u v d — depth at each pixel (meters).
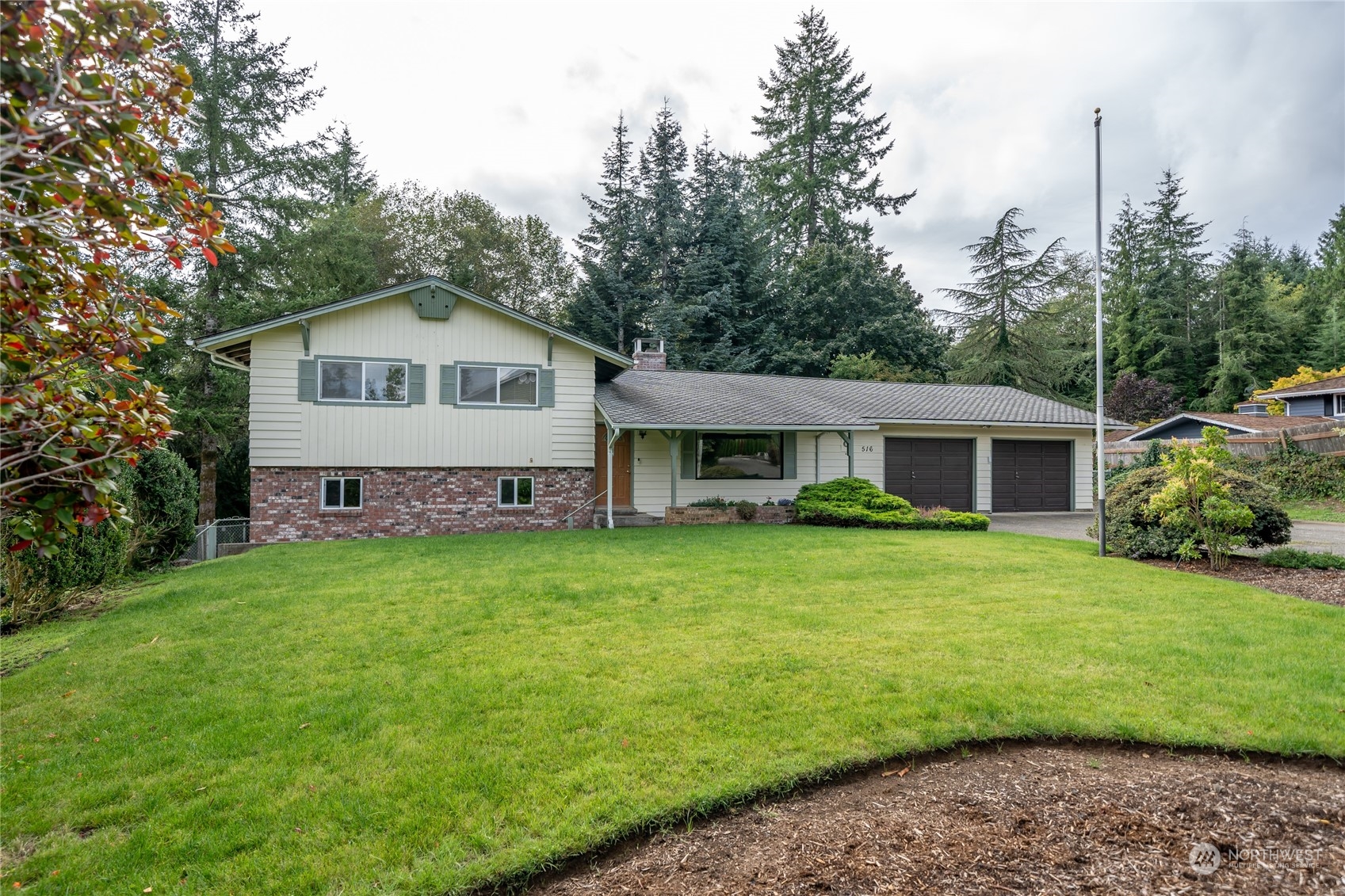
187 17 19.86
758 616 6.45
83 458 2.60
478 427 14.61
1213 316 41.25
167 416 3.00
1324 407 27.17
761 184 37.12
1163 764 3.59
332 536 13.68
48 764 3.57
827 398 18.92
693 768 3.45
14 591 6.85
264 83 21.05
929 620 6.30
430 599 7.18
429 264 34.19
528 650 5.43
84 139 2.19
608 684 4.62
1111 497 10.56
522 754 3.62
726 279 32.28
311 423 13.59
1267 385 38.00
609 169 37.31
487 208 35.94
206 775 3.45
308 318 13.41
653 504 16.30
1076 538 13.37
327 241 21.62
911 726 3.92
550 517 15.13
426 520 14.27
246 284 20.84
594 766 3.47
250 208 20.53
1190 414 25.91
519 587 7.73
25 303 2.47
